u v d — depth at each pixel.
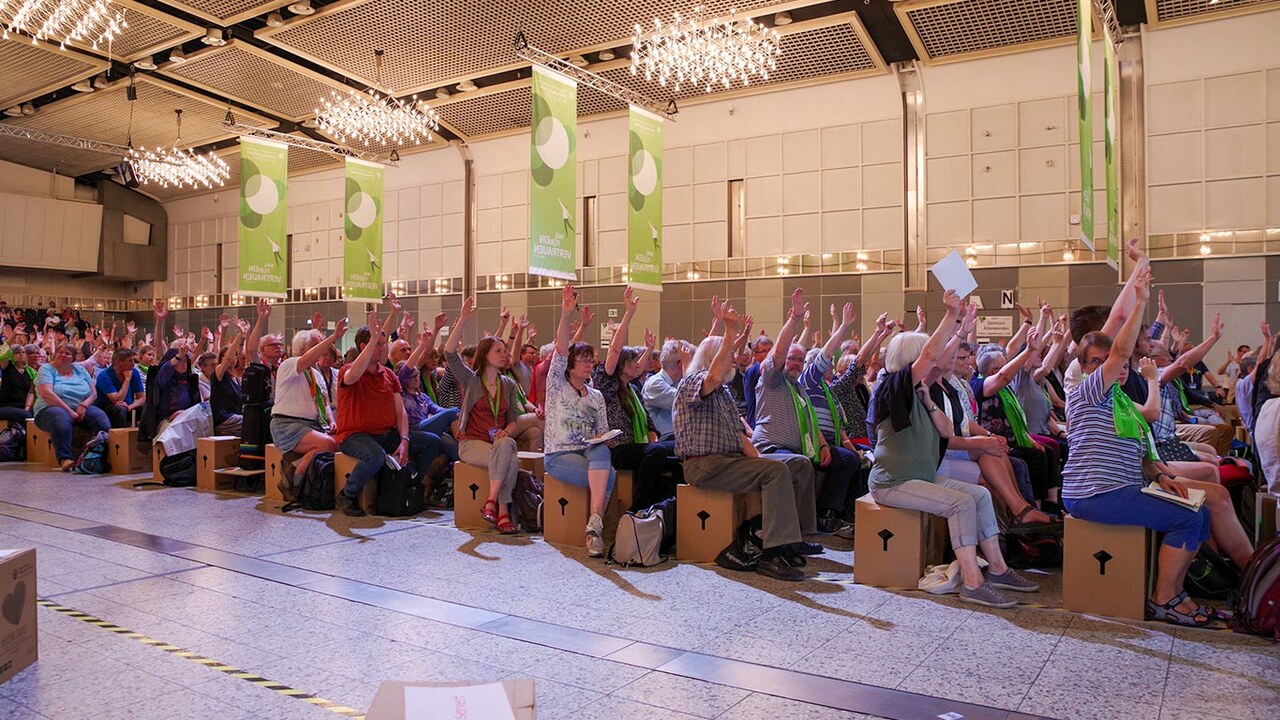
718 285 16.73
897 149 14.84
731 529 4.80
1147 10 12.20
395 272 21.31
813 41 13.65
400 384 6.98
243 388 7.60
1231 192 12.30
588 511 5.28
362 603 3.96
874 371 7.74
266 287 15.12
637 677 3.02
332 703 2.77
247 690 2.88
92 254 25.30
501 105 17.45
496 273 19.62
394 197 21.31
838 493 5.80
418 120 16.80
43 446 9.48
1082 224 7.66
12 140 21.83
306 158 21.97
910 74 14.57
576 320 18.45
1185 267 12.62
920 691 2.90
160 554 4.93
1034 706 2.77
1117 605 3.81
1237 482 4.72
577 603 4.00
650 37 12.73
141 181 21.09
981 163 14.09
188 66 15.93
